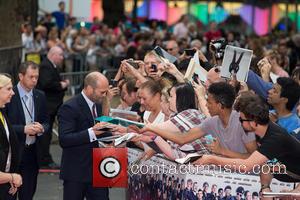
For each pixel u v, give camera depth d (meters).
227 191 7.00
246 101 6.71
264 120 6.66
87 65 23.56
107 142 8.98
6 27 17.75
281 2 39.28
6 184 8.24
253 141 7.15
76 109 8.70
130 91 10.05
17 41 17.98
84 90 8.79
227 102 7.13
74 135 8.52
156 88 8.42
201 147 7.66
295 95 8.16
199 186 7.10
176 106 7.82
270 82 9.80
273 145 6.66
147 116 8.91
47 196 12.00
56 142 16.80
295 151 6.74
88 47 24.28
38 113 10.04
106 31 28.53
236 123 7.19
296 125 8.16
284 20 39.28
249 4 39.38
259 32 39.44
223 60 8.40
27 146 9.73
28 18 23.55
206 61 10.22
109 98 9.12
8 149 8.40
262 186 6.89
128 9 40.09
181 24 29.98
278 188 7.03
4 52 15.95
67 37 24.73
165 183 7.62
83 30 24.70
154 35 27.56
